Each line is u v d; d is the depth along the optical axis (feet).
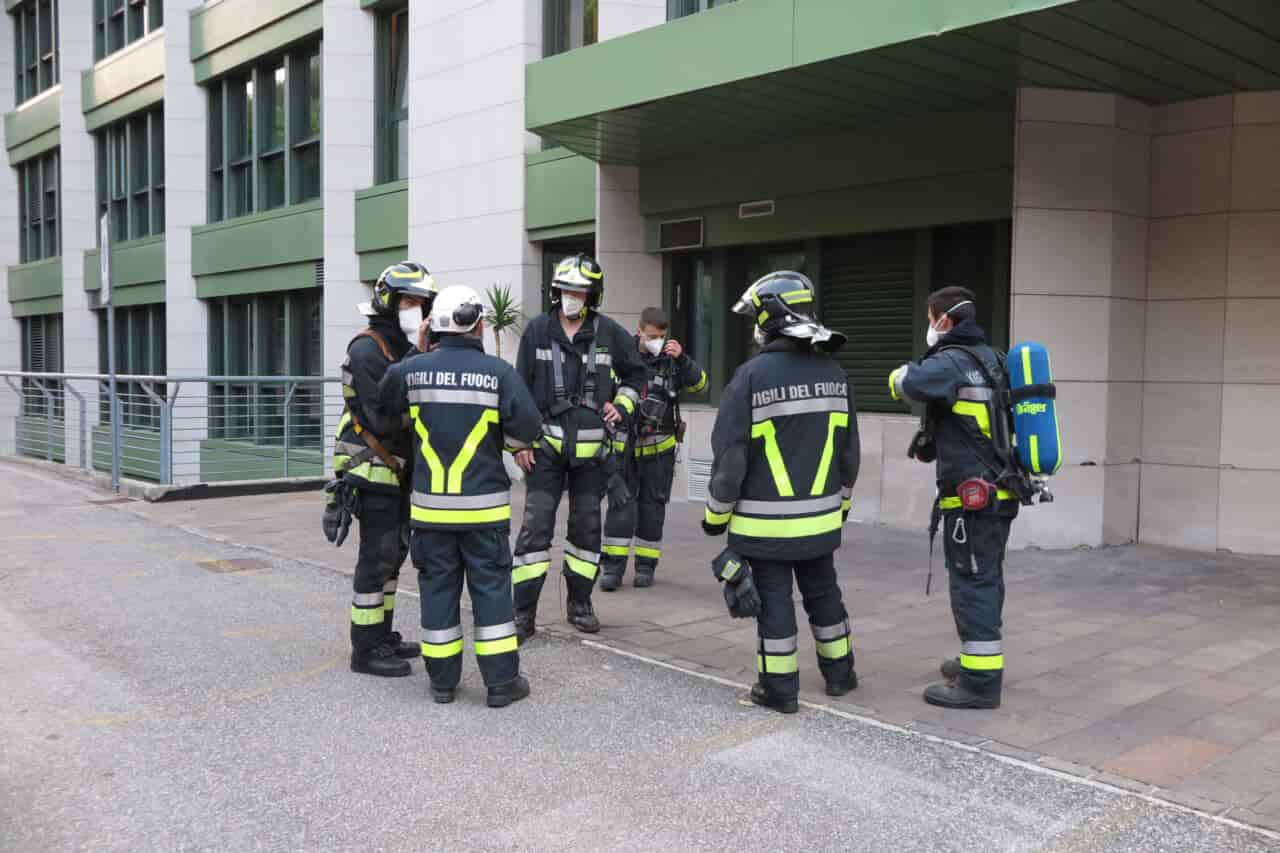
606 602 23.75
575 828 12.62
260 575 26.50
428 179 48.34
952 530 16.67
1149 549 29.07
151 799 13.38
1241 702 16.90
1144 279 29.71
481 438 16.74
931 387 16.28
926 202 31.58
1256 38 23.72
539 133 34.47
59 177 86.12
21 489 42.16
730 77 27.68
